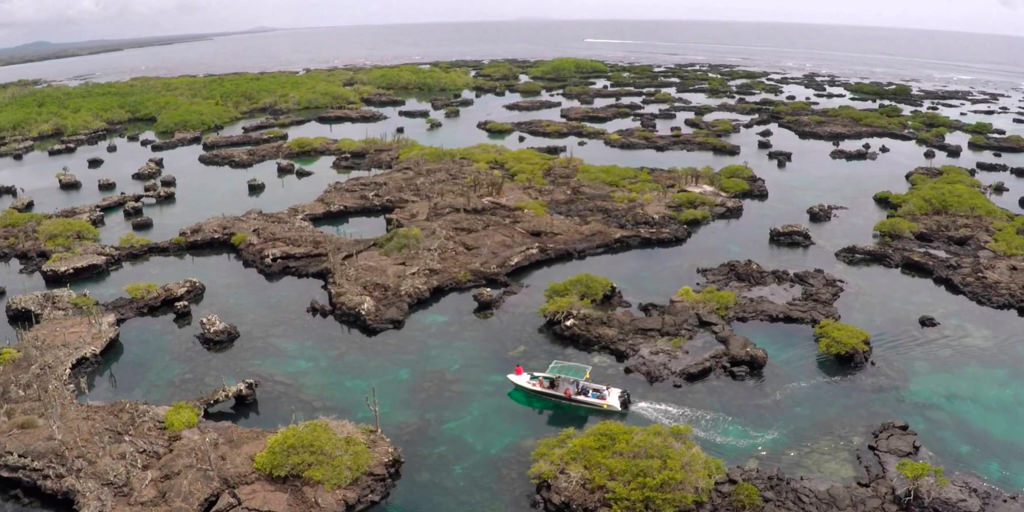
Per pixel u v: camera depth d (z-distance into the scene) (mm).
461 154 165500
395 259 103375
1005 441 65500
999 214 122125
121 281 104750
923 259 105000
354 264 101750
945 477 58531
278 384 76750
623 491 54000
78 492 56500
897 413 70062
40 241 115375
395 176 148250
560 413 71125
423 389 75500
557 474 57750
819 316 87812
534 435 67812
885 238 114312
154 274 107125
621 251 114562
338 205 131000
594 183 143750
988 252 107875
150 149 192875
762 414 69812
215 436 62969
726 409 70688
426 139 198375
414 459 64188
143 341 86625
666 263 108938
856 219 128625
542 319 90500
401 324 89250
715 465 58094
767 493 55688
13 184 159375
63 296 93188
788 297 94062
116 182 159375
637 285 100562
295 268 104375
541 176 148000
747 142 191000
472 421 69938
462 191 135625
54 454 60250
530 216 122000
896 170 160875
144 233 125125
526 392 73750
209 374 79062
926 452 63281
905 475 55531
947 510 54281
